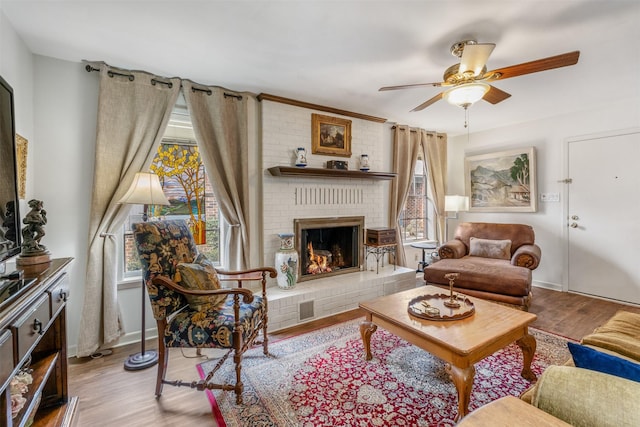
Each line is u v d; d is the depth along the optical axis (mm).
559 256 3980
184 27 1943
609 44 2158
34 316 1221
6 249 1360
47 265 1562
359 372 2096
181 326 1839
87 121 2447
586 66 2529
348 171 3480
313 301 3086
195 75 2680
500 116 4004
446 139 5020
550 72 2652
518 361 2225
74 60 2381
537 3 1701
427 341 1747
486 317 1955
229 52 2270
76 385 1999
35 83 2260
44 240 2307
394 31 1985
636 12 1781
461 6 1735
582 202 3771
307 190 3488
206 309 1961
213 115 2920
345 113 3729
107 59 2373
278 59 2381
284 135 3297
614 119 3500
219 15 1819
